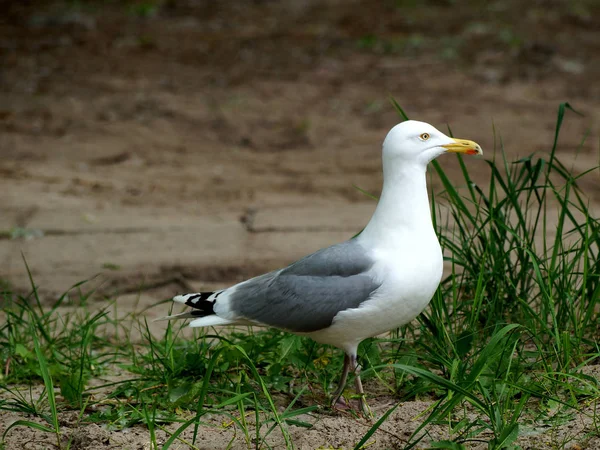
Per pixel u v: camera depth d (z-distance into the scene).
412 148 7.19
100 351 9.52
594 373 7.72
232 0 32.94
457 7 31.19
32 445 7.10
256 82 24.12
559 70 24.62
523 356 7.98
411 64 25.45
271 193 16.41
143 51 26.94
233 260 12.77
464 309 8.91
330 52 26.72
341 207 15.43
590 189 15.62
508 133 19.64
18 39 27.95
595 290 8.12
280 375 8.15
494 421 6.59
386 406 7.61
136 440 7.07
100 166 18.06
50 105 22.08
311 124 20.81
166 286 12.09
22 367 8.70
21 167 17.72
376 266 7.09
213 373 8.28
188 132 20.39
